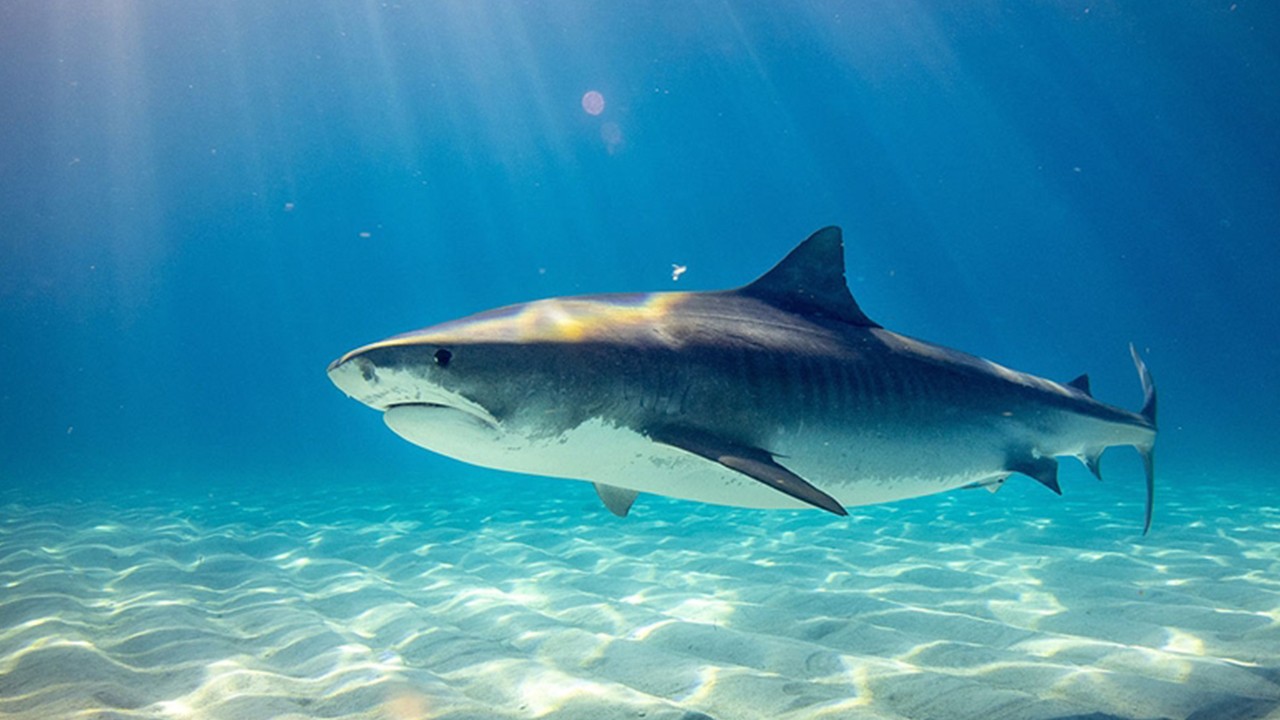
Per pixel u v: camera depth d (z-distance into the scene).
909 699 3.02
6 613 4.71
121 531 8.97
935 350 4.56
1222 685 3.09
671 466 3.43
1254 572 5.78
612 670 3.49
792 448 3.75
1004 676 3.34
